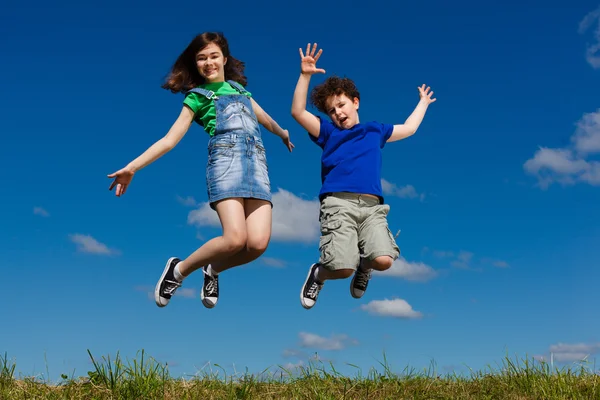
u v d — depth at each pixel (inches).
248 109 175.2
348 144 189.0
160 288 177.5
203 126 175.0
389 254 178.4
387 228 185.3
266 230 165.3
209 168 167.5
